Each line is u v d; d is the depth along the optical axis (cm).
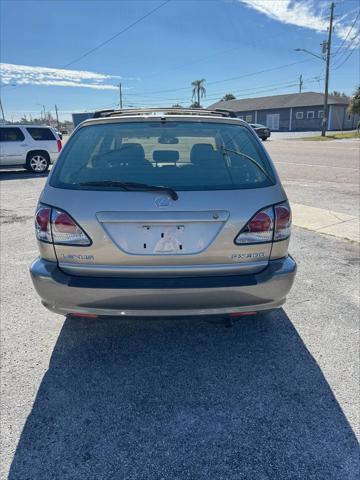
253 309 252
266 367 276
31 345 303
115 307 245
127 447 212
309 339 308
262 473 196
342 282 407
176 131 285
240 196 244
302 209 718
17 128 1340
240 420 229
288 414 233
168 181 248
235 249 243
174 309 244
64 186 251
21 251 523
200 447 212
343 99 6097
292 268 255
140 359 287
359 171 1228
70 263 248
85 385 259
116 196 239
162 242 240
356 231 580
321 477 193
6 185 1131
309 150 2155
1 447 212
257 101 6919
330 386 256
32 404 242
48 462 203
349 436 217
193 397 248
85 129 287
